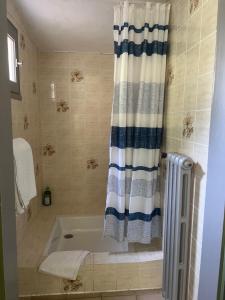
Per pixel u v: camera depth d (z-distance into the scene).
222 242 1.00
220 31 1.00
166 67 1.71
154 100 1.65
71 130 2.75
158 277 1.73
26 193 1.45
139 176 1.72
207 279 1.12
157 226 1.86
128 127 1.69
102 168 2.83
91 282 1.69
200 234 1.24
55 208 2.72
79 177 2.83
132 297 1.67
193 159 1.30
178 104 1.51
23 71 2.05
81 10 1.73
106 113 2.75
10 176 0.75
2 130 0.69
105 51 2.63
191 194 1.33
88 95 2.71
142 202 1.75
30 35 2.21
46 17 1.85
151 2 1.61
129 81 1.64
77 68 2.66
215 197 1.04
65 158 2.79
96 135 2.78
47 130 2.72
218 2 1.02
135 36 1.62
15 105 1.83
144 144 1.69
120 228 1.78
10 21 1.69
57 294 1.67
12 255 0.77
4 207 0.71
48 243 1.95
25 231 2.12
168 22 1.62
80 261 1.68
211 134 1.08
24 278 1.65
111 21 1.91
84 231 2.56
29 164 1.51
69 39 2.30
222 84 0.98
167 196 1.53
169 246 1.50
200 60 1.22
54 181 2.81
